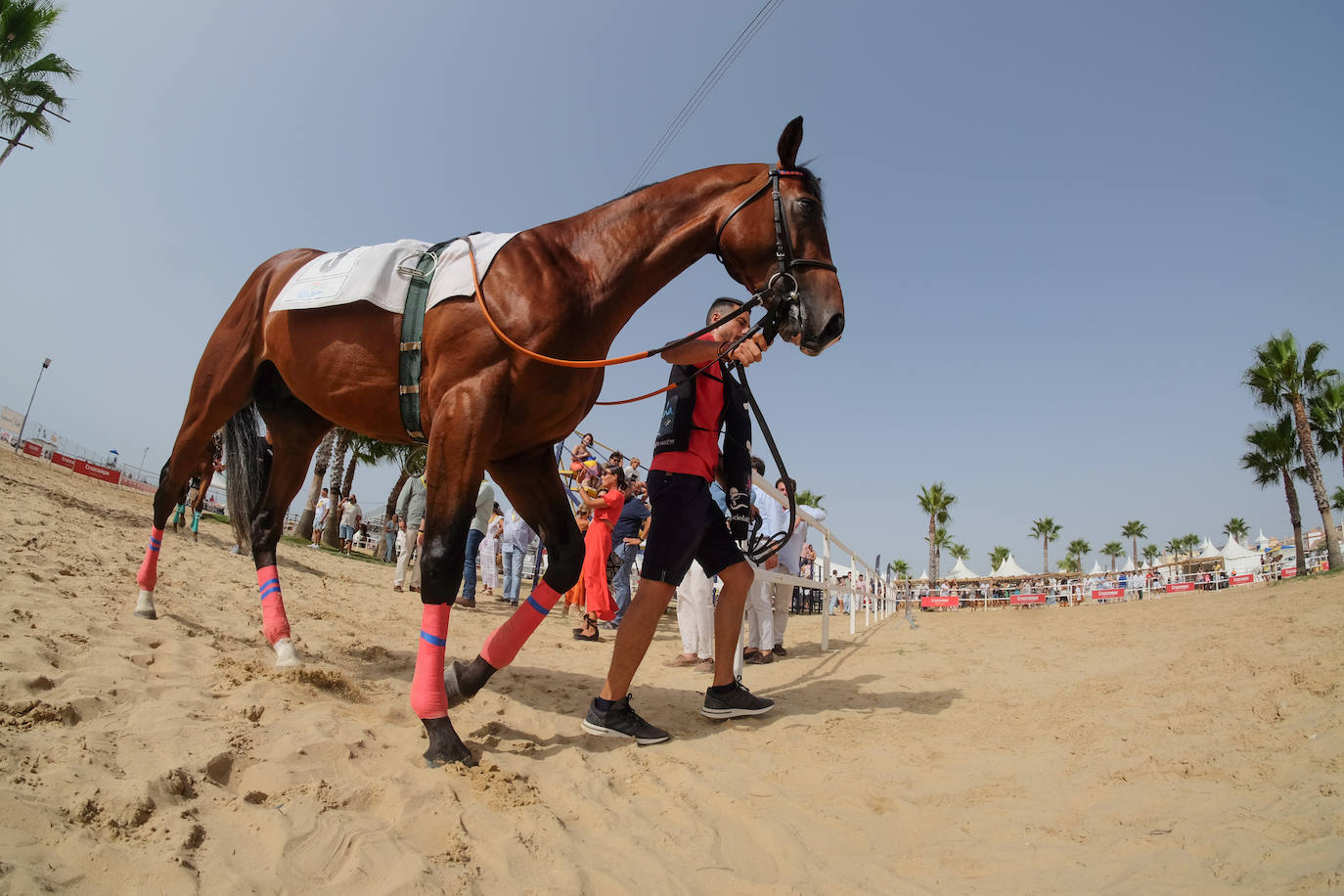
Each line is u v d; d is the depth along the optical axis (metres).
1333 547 25.80
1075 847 2.47
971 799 3.04
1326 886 1.92
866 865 2.41
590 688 4.64
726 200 3.44
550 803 2.65
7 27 17.14
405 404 3.26
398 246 3.43
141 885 1.67
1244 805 2.61
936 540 52.41
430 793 2.45
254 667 3.44
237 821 2.05
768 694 5.11
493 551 13.60
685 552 3.63
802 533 8.26
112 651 3.24
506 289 3.10
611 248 3.36
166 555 7.41
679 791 2.95
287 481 4.18
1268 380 27.39
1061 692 4.97
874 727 4.13
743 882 2.24
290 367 3.62
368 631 5.52
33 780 1.97
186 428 4.12
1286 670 4.32
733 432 4.01
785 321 3.30
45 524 6.69
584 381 3.22
